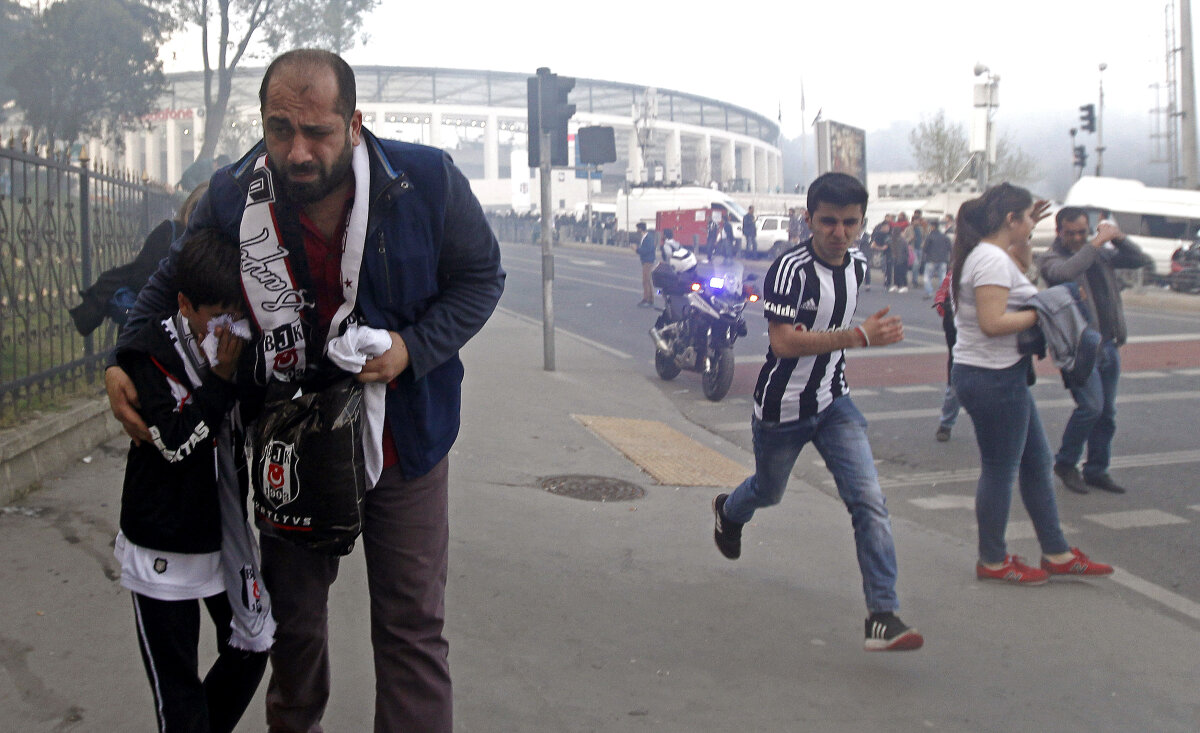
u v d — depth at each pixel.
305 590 2.54
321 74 2.21
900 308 20.77
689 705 3.44
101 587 3.99
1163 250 26.91
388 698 2.56
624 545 5.16
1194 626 4.36
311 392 2.35
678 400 10.16
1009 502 4.72
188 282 2.32
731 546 4.63
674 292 10.99
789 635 4.11
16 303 5.52
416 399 2.50
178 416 2.30
